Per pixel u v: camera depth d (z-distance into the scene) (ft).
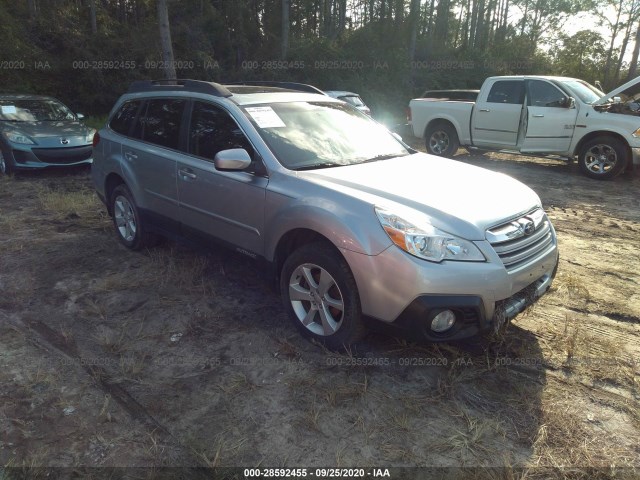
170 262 15.35
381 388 9.63
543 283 11.00
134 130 15.84
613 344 11.18
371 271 9.38
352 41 92.43
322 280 10.40
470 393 9.52
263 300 13.26
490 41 130.21
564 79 31.30
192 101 13.85
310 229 10.31
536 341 11.30
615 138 28.43
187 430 8.55
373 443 8.28
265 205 11.37
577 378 9.98
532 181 28.99
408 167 12.22
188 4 88.79
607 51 121.70
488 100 33.17
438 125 36.35
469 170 12.45
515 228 10.09
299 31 109.60
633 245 18.13
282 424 8.68
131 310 12.73
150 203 15.16
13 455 7.95
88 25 81.15
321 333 10.79
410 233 9.17
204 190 12.92
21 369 10.22
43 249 16.96
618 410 9.11
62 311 12.73
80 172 30.07
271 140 11.99
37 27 63.98
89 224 19.79
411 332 9.35
